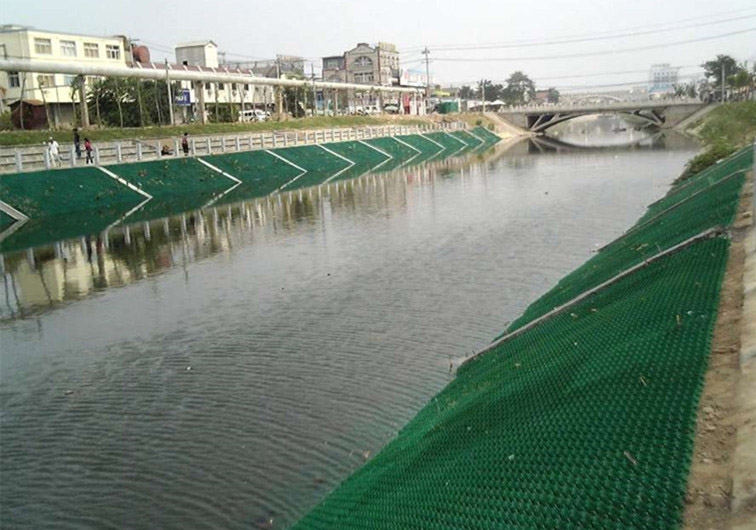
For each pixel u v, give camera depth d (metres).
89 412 10.56
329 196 36.28
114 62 62.59
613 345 7.35
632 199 29.91
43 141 40.53
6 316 16.14
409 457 7.33
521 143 84.81
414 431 8.52
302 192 38.31
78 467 8.90
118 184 35.59
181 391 11.16
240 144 49.41
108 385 11.63
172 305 16.42
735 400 4.96
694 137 72.69
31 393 11.45
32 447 9.52
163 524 7.55
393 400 10.29
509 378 8.39
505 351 10.21
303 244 23.33
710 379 5.45
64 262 21.80
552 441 5.63
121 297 17.39
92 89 54.69
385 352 12.37
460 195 34.72
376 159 59.94
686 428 4.86
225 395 10.88
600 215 26.11
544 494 4.92
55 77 57.19
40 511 7.95
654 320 7.46
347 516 6.58
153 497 8.09
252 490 8.09
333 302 15.89
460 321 13.93
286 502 7.79
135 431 9.81
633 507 4.30
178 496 8.07
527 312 13.45
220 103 68.69
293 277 18.61
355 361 12.00
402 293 16.34
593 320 8.89
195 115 66.81
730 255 8.56
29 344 14.02
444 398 9.62
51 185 32.53
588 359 7.30
